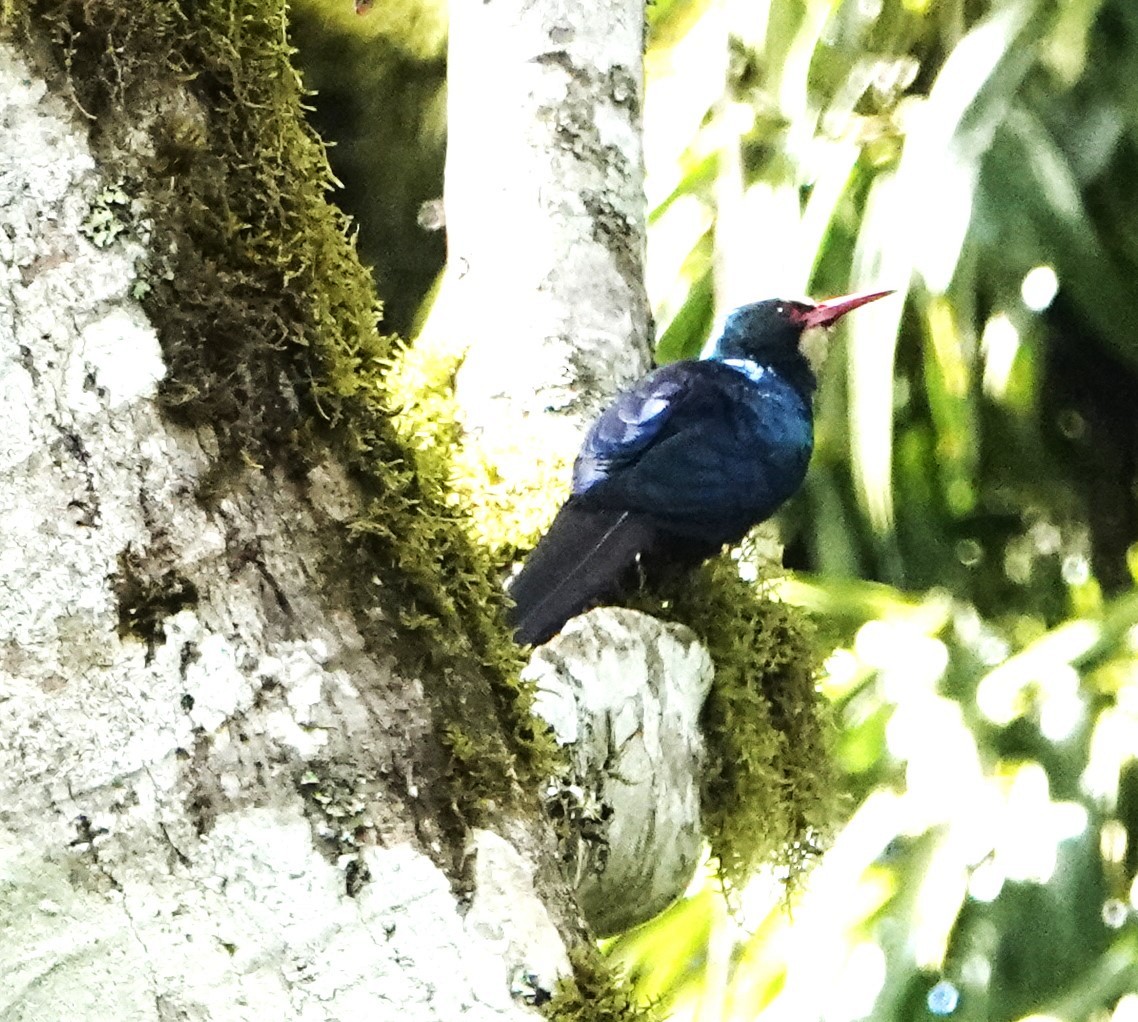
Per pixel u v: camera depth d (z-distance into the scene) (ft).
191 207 11.50
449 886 11.10
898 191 15.39
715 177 15.64
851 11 15.71
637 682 14.25
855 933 15.29
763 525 15.25
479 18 14.66
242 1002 10.58
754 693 14.48
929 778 15.35
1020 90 15.65
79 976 10.59
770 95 15.66
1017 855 15.26
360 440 11.93
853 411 15.43
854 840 15.31
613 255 14.61
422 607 11.84
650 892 14.26
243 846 10.76
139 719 10.78
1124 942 15.31
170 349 11.25
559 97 14.61
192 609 10.96
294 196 12.07
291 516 11.42
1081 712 15.47
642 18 14.75
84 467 10.94
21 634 10.76
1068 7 15.52
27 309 11.00
